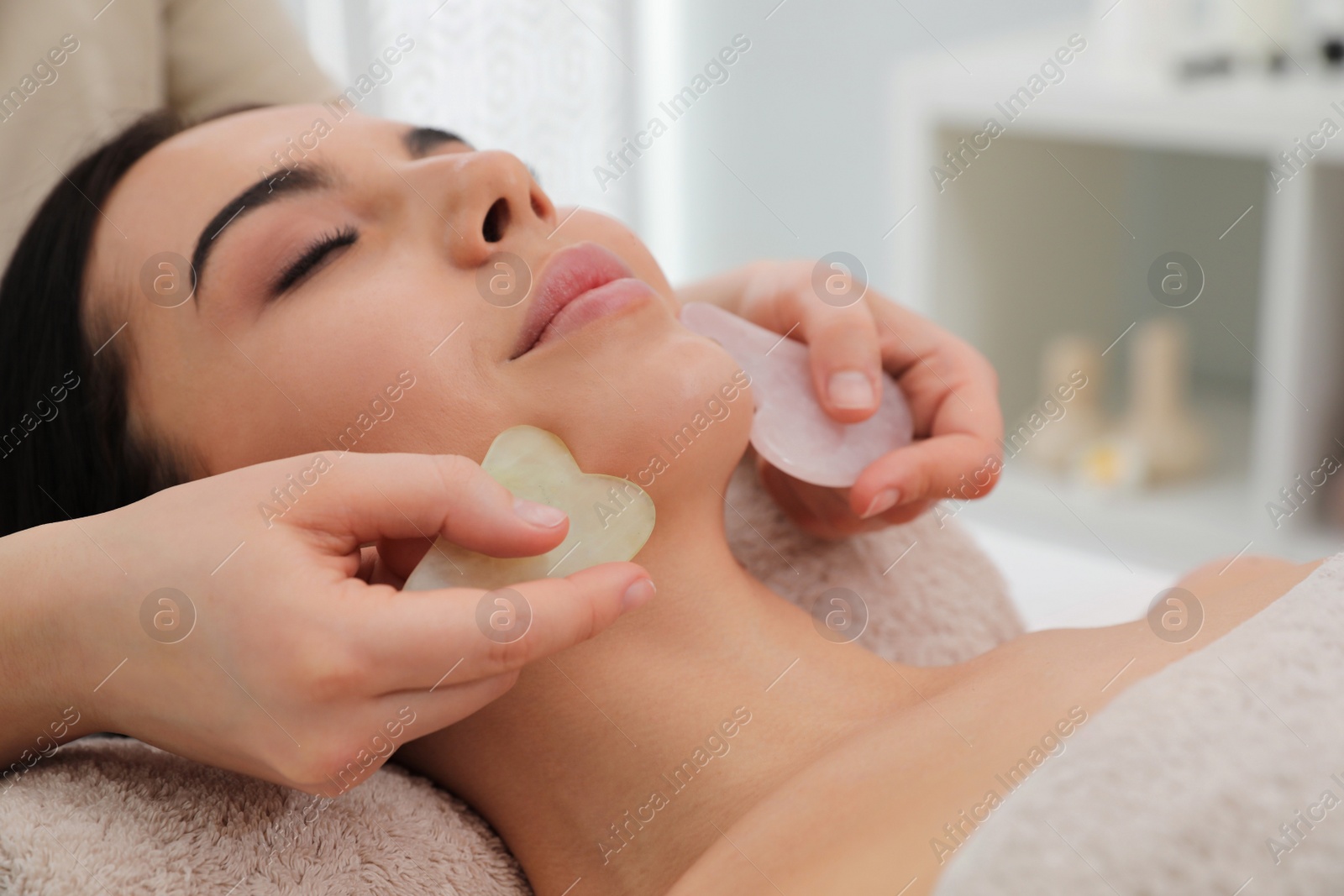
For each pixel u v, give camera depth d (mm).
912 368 922
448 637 523
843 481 833
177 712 566
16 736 629
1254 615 667
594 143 2078
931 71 2154
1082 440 2314
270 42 1304
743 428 713
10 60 1112
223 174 725
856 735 667
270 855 612
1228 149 1877
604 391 667
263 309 688
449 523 571
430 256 693
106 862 573
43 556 596
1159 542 2133
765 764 673
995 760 614
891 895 536
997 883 458
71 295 740
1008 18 2355
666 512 699
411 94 1760
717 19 2537
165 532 569
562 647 553
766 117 2602
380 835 651
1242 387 2428
